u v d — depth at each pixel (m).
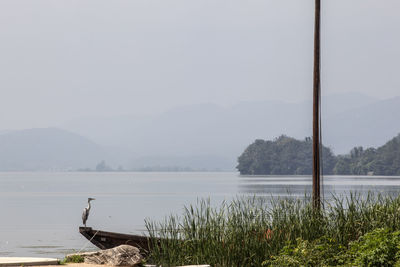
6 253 29.75
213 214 16.23
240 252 14.96
